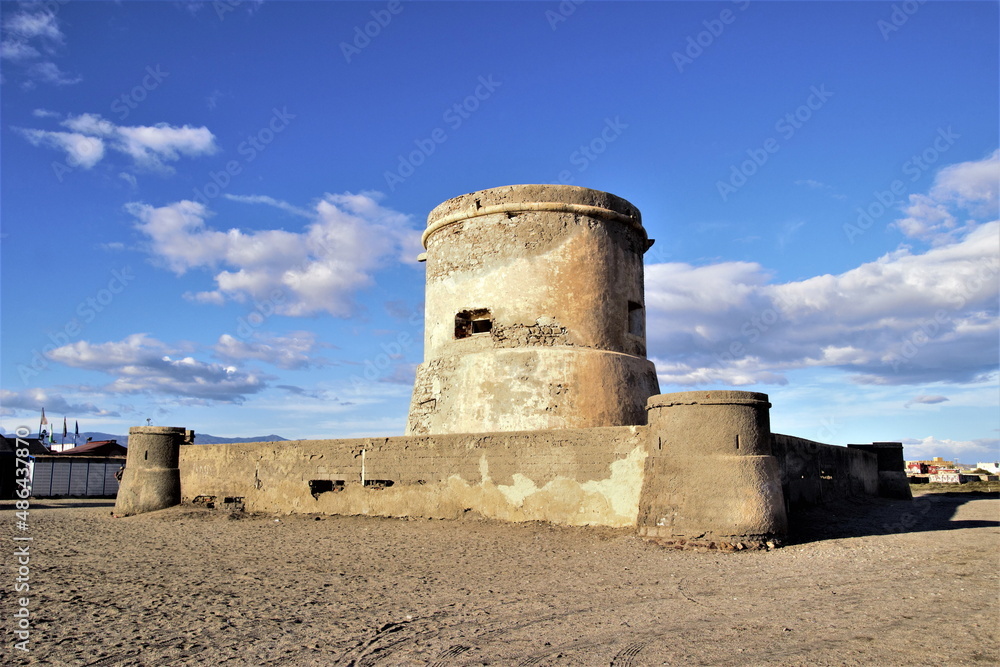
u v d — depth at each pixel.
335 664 5.29
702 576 8.00
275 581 8.41
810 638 5.60
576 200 15.27
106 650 5.73
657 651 5.39
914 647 5.33
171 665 5.36
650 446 10.71
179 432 17.02
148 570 9.32
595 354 14.49
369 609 6.90
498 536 11.04
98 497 24.89
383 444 13.84
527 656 5.36
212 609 7.04
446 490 12.90
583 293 14.91
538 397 14.10
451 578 8.30
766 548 9.61
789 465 12.45
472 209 15.59
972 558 8.91
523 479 12.08
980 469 62.38
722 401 10.06
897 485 21.81
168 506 16.36
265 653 5.59
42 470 23.98
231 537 12.35
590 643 5.63
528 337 14.71
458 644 5.69
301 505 14.77
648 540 10.09
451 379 15.12
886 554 9.22
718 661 5.13
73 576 8.95
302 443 14.98
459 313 15.52
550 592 7.42
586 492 11.47
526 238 15.09
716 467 9.88
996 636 5.54
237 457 15.88
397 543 10.97
